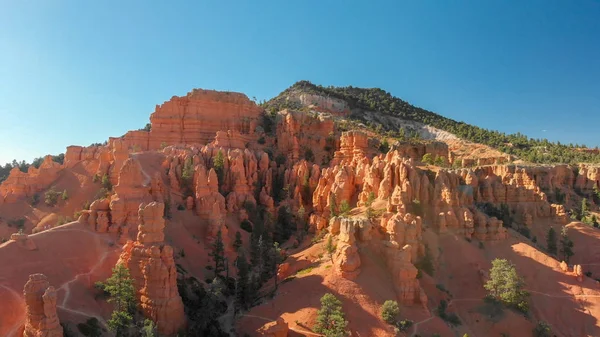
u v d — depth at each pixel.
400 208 80.69
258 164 124.69
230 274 82.75
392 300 66.56
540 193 118.25
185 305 68.00
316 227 97.25
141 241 63.44
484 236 88.44
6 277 57.09
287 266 78.50
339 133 158.75
